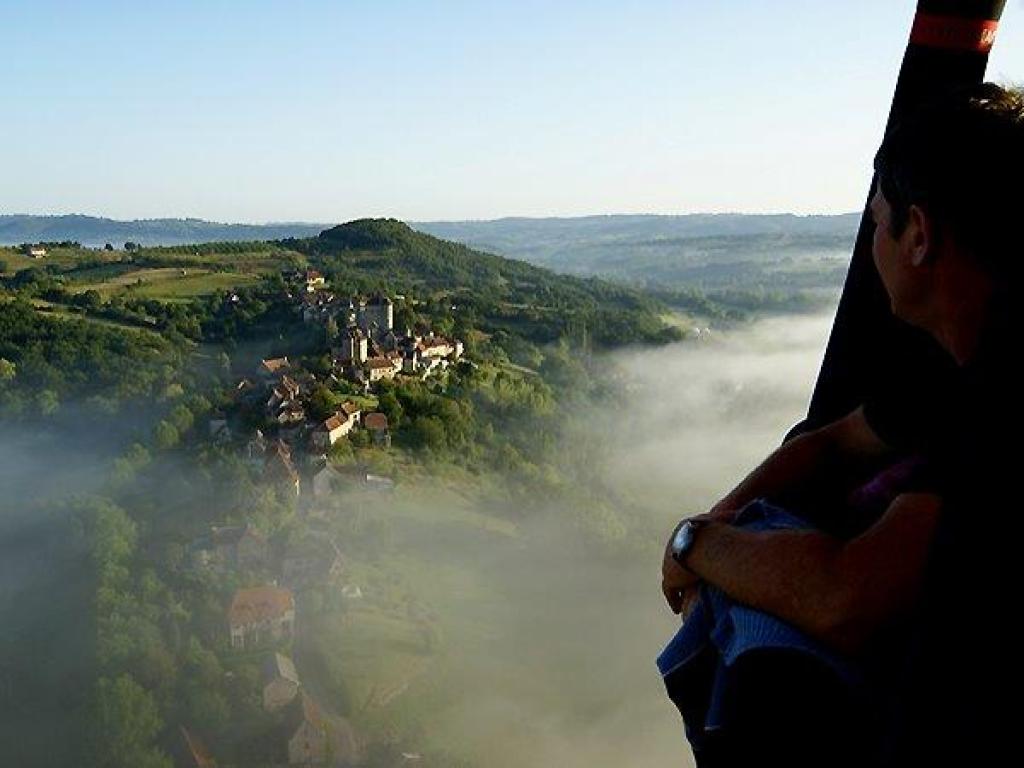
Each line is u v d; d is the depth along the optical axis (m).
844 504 2.23
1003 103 1.75
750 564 1.95
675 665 2.17
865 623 1.78
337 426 84.06
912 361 2.32
